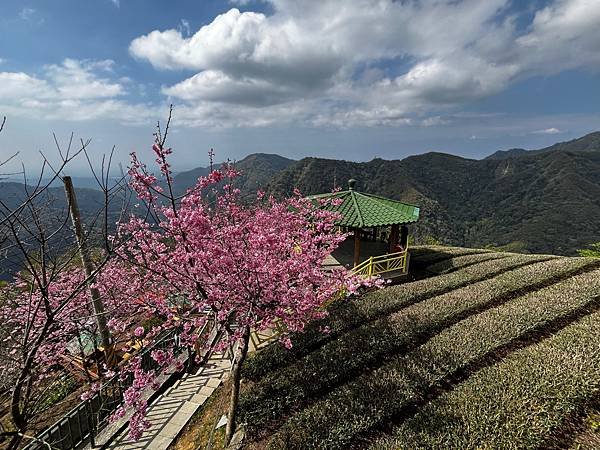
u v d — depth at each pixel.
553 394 5.98
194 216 5.62
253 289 5.85
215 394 7.94
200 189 6.56
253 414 6.78
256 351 9.20
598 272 12.05
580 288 10.46
